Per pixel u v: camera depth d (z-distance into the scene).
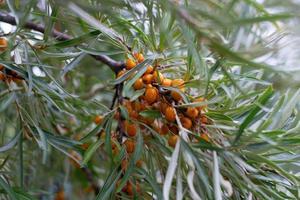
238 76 0.34
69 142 0.36
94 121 0.43
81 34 0.36
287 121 0.36
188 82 0.34
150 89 0.34
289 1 0.27
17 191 0.36
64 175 0.57
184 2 0.26
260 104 0.30
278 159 0.33
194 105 0.32
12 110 0.49
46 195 0.55
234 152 0.32
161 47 0.34
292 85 0.29
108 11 0.27
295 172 0.35
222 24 0.24
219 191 0.28
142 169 0.34
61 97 0.37
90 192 0.60
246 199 0.31
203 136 0.33
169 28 0.30
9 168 0.45
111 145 0.35
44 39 0.35
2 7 0.40
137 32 0.38
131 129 0.35
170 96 0.34
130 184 0.36
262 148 0.31
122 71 0.37
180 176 0.30
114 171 0.34
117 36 0.36
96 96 0.54
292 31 0.27
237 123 0.33
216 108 0.34
